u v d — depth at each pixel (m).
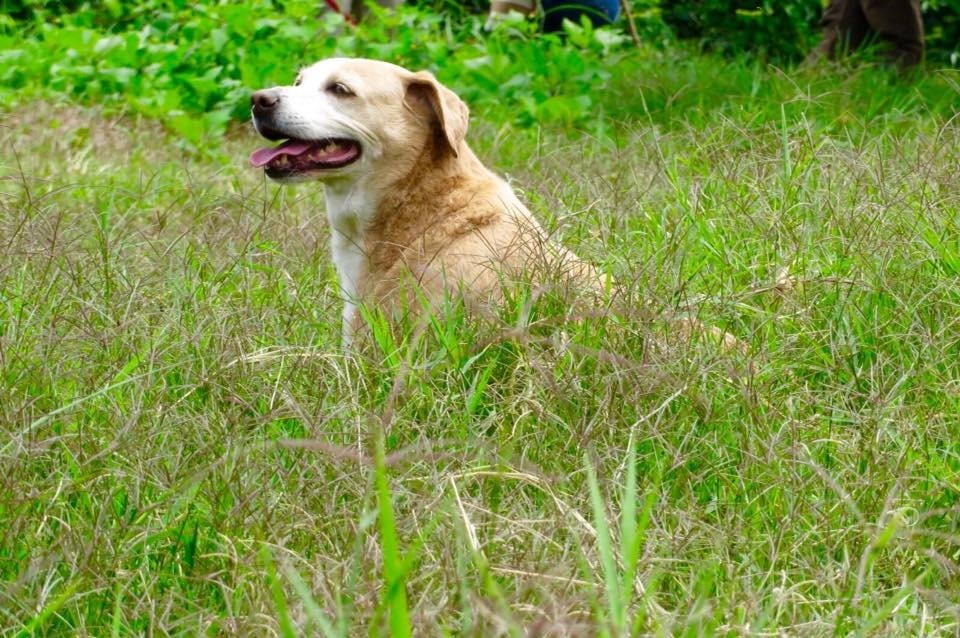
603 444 4.27
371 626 2.84
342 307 5.77
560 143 9.89
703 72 11.98
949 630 3.45
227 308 5.25
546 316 4.93
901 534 3.75
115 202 8.06
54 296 5.21
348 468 4.07
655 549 3.76
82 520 3.79
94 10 14.83
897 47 13.28
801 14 18.06
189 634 3.41
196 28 12.77
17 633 3.30
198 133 10.70
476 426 4.36
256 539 3.69
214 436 4.20
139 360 4.59
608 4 14.36
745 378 4.62
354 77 6.03
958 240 5.68
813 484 4.11
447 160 6.06
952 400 4.60
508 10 14.01
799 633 3.35
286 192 8.64
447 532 3.69
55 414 4.28
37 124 10.37
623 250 5.65
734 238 5.88
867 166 6.30
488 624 3.19
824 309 5.23
